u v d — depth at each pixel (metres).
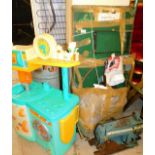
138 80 1.97
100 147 1.58
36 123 1.44
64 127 1.37
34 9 1.70
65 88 1.41
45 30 1.78
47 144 1.47
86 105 1.60
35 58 1.34
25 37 2.84
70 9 1.43
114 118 1.69
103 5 1.49
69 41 1.51
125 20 1.61
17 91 1.53
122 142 1.62
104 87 1.64
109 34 1.60
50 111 1.31
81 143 1.66
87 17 1.48
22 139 1.71
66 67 1.25
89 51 1.60
